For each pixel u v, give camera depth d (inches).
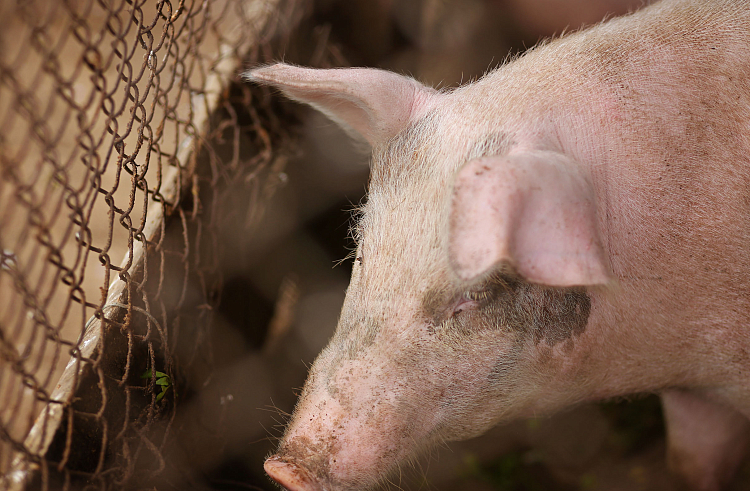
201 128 55.8
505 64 53.7
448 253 46.7
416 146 52.1
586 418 61.2
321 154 62.0
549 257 47.7
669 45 52.6
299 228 61.9
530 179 47.6
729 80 52.2
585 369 52.9
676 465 58.4
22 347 56.6
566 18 66.5
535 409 53.6
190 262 54.2
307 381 52.0
